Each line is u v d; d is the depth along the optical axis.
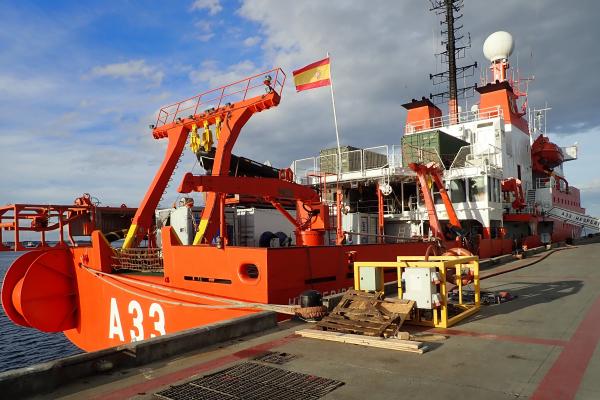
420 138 27.69
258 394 5.10
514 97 35.00
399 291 9.09
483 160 26.17
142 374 5.91
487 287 14.11
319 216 14.53
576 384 5.21
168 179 16.20
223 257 11.37
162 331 12.52
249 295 10.70
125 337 13.87
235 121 14.38
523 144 35.75
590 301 11.05
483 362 6.16
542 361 6.15
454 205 26.25
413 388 5.19
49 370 5.38
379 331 7.39
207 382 5.52
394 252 14.80
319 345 7.23
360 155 25.88
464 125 31.09
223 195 12.11
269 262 10.48
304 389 5.23
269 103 13.91
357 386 5.30
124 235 19.06
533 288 13.70
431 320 8.52
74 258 16.47
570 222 37.88
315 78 17.50
